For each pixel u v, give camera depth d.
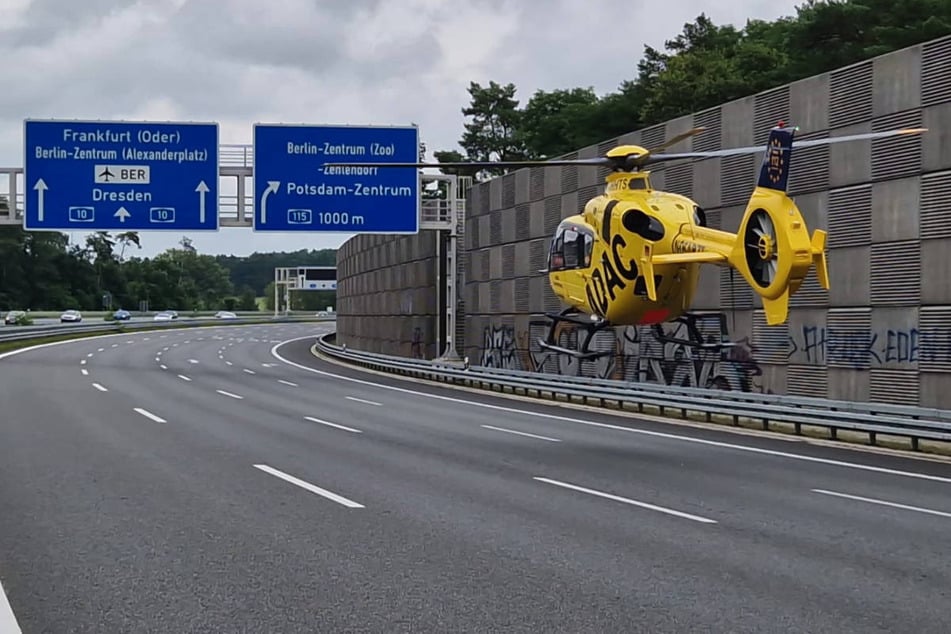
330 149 35.28
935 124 20.61
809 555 9.16
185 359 50.72
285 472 14.16
